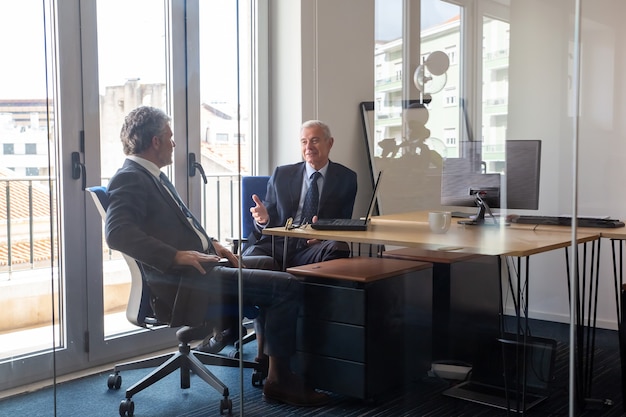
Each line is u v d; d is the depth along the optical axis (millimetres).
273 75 2742
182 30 2684
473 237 2295
